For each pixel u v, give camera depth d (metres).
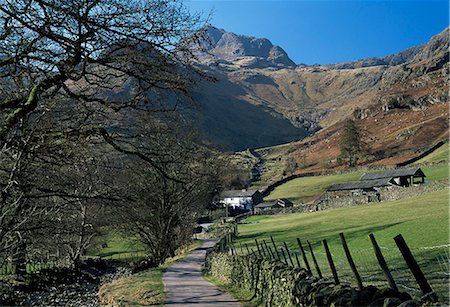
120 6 11.50
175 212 41.31
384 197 61.44
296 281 10.73
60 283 31.22
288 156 184.25
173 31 11.88
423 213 34.12
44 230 21.38
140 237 43.88
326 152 162.38
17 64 11.98
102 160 17.88
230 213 102.81
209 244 56.44
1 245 16.81
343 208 63.50
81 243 35.84
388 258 17.80
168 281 23.31
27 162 15.55
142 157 14.87
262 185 133.50
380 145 138.38
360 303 7.11
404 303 5.71
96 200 19.08
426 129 134.38
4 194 14.55
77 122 14.07
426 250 18.00
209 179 42.66
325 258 21.33
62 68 11.57
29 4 10.68
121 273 39.50
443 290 10.01
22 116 12.01
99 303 21.22
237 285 20.08
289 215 72.81
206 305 15.42
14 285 26.30
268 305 13.95
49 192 15.99
